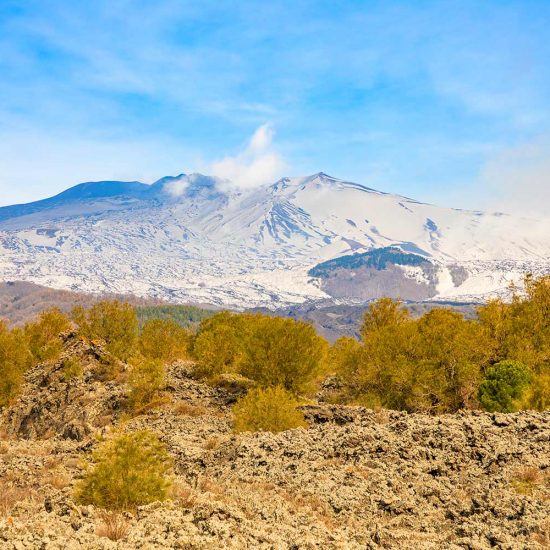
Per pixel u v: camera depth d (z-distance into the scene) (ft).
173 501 45.83
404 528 41.73
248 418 82.38
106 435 82.64
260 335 113.50
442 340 110.22
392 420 74.28
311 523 41.01
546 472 49.42
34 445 95.50
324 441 66.13
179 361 153.99
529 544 35.73
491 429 60.49
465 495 47.29
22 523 37.27
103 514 42.27
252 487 53.36
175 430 88.28
